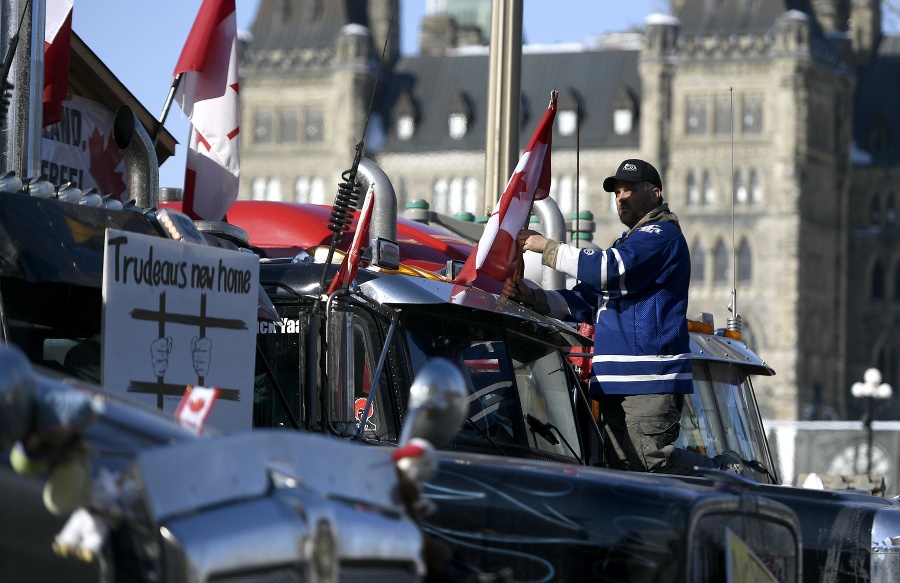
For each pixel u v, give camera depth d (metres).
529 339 13.96
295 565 6.50
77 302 10.43
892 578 13.59
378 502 7.05
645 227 14.49
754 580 10.27
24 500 6.63
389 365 12.55
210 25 14.60
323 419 12.11
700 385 19.89
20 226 10.06
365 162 16.47
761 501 10.58
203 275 10.47
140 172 14.18
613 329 14.45
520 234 14.51
